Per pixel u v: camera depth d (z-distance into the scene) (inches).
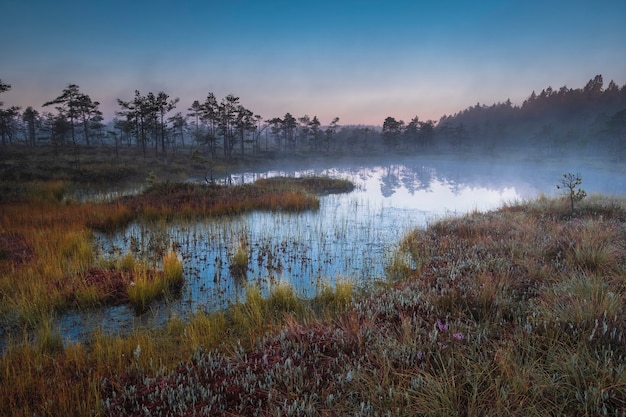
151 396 152.5
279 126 3772.1
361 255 433.4
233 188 970.7
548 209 562.3
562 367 137.9
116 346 205.3
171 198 794.8
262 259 416.5
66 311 277.7
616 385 120.6
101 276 331.3
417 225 580.7
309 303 287.0
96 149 2449.6
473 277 261.0
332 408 130.4
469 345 164.7
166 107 2241.6
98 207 666.8
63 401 151.3
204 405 145.7
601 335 152.9
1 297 285.6
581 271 254.4
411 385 137.9
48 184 1032.2
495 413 118.7
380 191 1160.8
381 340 177.3
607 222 420.2
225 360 187.8
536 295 232.1
